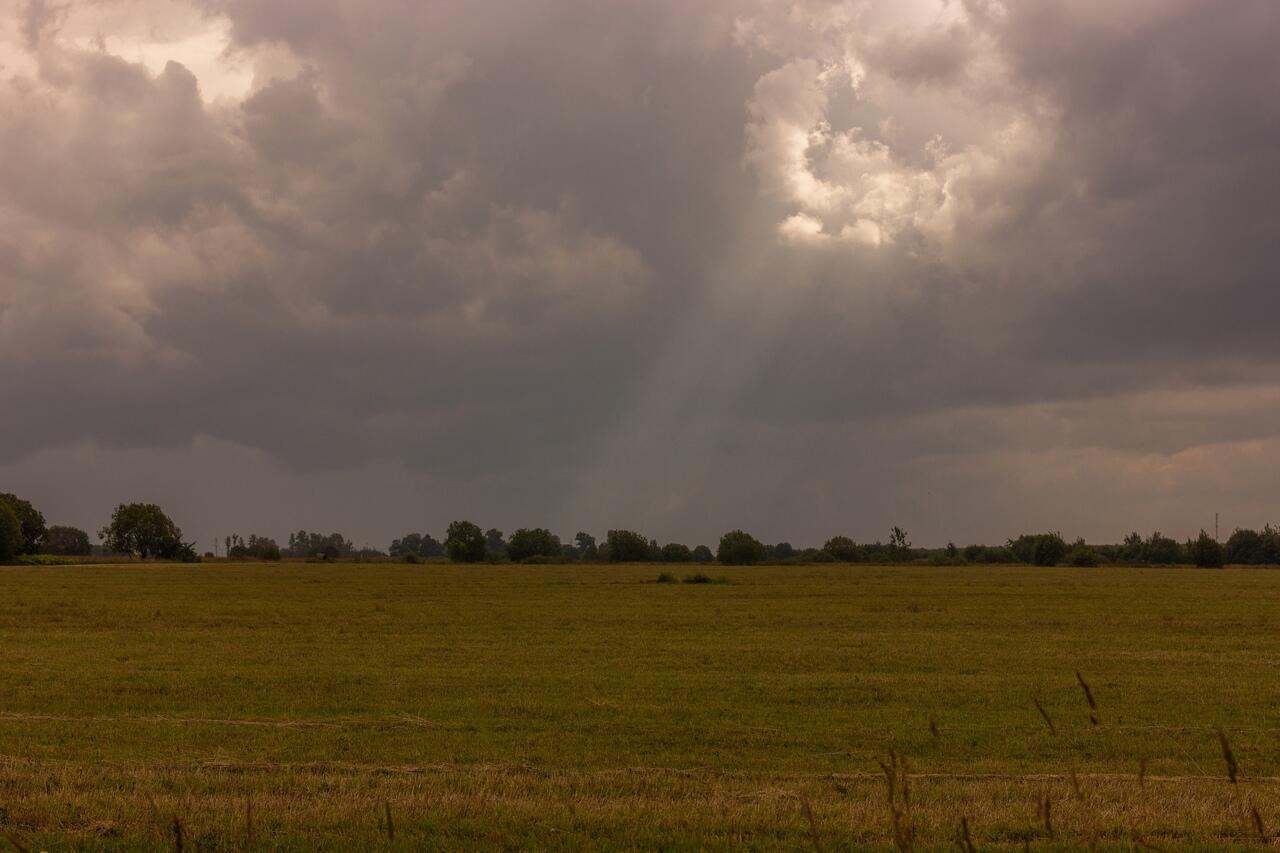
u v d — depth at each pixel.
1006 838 11.73
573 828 11.99
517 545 192.12
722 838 11.59
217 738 18.28
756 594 67.00
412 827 11.95
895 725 19.97
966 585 81.25
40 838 11.41
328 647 34.06
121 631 40.28
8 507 154.88
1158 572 130.25
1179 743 18.38
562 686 24.92
